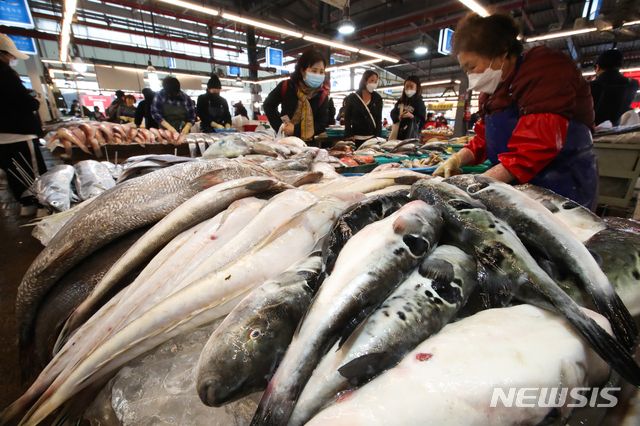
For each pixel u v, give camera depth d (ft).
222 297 3.23
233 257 3.76
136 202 4.86
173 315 3.14
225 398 2.30
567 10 30.99
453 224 3.36
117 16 45.96
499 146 6.39
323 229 3.71
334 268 2.82
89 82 58.75
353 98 17.46
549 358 2.06
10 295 7.40
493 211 3.70
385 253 2.75
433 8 30.66
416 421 1.84
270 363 2.43
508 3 27.30
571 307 2.35
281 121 14.62
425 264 2.89
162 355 3.16
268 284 2.85
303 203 4.23
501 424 1.87
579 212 4.02
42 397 2.90
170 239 4.45
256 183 4.72
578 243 3.09
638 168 11.28
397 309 2.54
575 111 5.37
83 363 2.99
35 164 13.01
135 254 4.23
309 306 2.59
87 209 4.79
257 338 2.41
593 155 5.76
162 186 5.09
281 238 3.51
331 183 5.74
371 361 2.19
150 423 2.58
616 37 19.15
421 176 5.73
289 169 7.79
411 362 2.15
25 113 12.35
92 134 12.07
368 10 37.01
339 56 63.72
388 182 5.78
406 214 3.01
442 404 1.87
